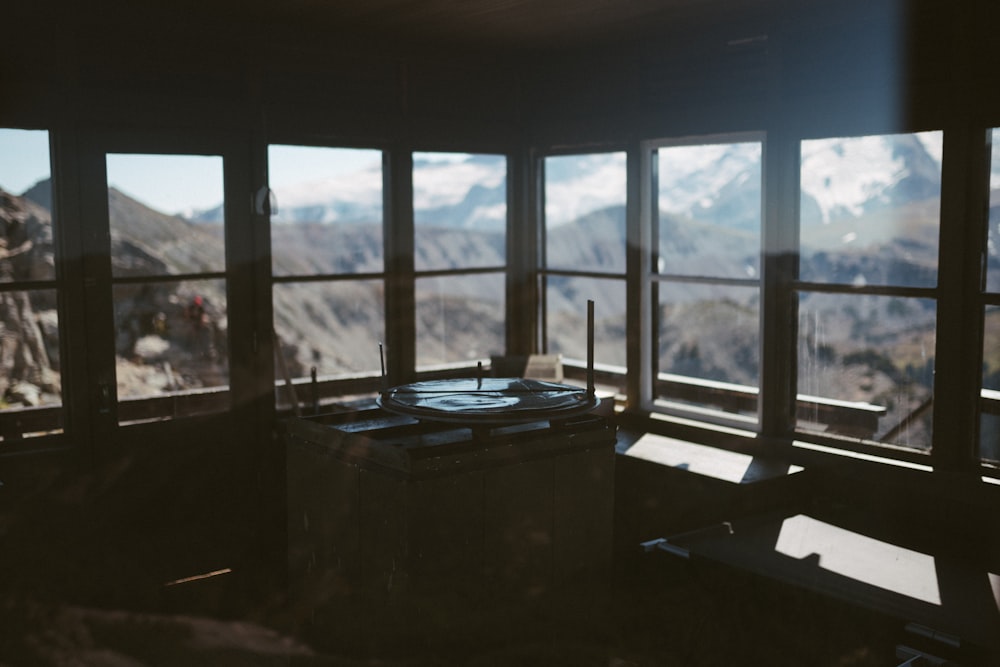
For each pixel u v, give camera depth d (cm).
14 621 370
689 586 357
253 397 476
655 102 496
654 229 508
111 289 430
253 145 466
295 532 355
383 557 306
